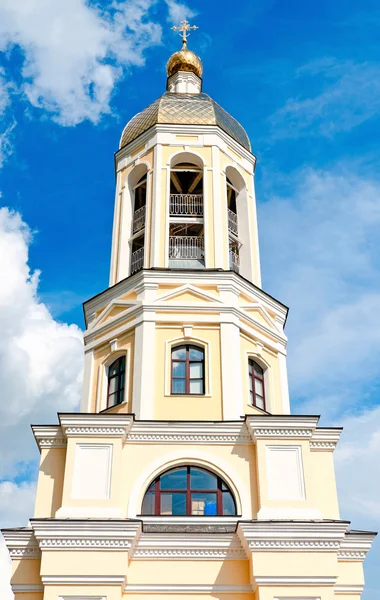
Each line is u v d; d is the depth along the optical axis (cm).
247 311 2780
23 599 2161
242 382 2606
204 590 2170
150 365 2575
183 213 3016
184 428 2425
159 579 2183
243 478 2364
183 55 3819
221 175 3055
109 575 2097
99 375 2703
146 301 2697
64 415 2366
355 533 2309
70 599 2075
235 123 3344
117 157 3241
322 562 2145
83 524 2145
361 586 2248
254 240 3062
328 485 2411
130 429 2414
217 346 2631
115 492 2264
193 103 3281
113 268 2964
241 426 2434
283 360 2828
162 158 3064
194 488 2372
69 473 2289
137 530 2155
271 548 2156
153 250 2838
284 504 2270
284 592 2105
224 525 2283
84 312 2909
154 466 2373
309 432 2394
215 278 2759
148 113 3266
